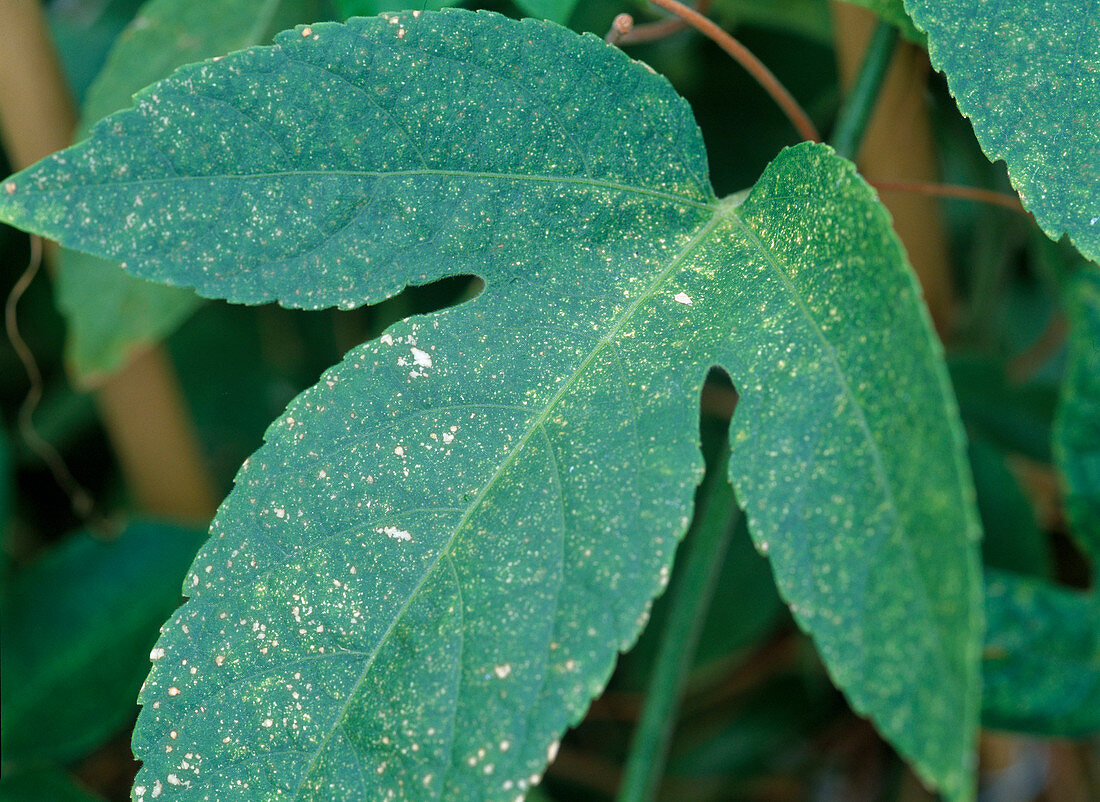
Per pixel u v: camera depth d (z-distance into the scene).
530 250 0.53
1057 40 0.52
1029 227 0.66
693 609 0.57
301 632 0.51
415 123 0.52
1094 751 0.77
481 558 0.51
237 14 0.59
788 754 0.87
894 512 0.49
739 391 0.51
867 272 0.50
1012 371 0.78
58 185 0.51
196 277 0.52
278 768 0.51
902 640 0.49
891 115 0.62
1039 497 0.74
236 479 0.51
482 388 0.52
